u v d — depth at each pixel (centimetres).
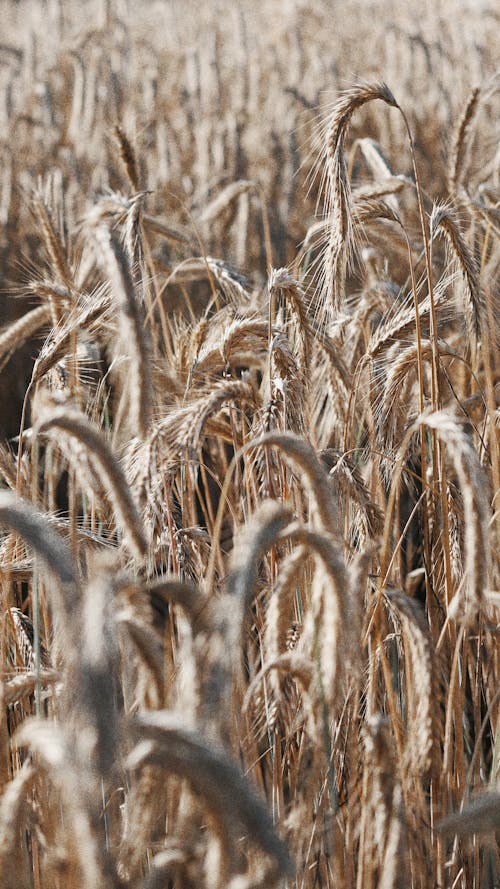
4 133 1144
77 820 152
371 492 323
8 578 267
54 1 1748
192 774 151
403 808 216
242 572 170
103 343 365
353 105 325
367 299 402
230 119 1126
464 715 326
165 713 157
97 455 192
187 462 273
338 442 370
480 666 325
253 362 373
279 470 283
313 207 1025
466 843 281
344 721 268
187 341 382
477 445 350
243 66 1365
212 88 1255
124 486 195
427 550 317
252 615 284
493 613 303
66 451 233
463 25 1617
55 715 247
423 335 343
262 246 904
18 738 162
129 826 216
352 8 1781
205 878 177
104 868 155
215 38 1477
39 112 1257
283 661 205
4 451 354
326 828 237
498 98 1085
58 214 443
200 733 153
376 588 279
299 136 1123
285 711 250
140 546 197
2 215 987
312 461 197
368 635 281
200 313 661
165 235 471
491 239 452
